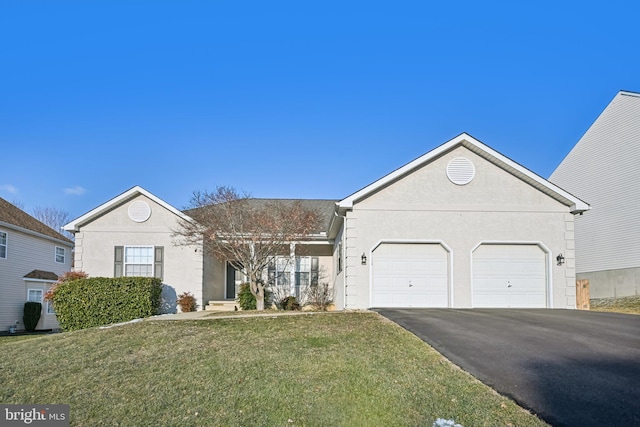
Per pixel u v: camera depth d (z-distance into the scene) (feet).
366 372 23.62
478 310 46.09
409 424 18.25
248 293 60.64
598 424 17.43
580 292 53.57
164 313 59.82
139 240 61.26
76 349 30.94
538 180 50.78
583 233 82.28
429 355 26.48
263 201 78.43
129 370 25.64
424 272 50.88
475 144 50.90
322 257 69.72
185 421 19.36
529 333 31.91
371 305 49.90
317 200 84.48
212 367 25.29
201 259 60.95
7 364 28.19
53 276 86.53
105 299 53.31
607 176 77.87
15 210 85.20
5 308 73.05
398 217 51.03
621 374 22.43
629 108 74.02
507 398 20.08
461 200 51.49
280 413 19.61
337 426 18.47
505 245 51.49
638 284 70.79
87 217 60.85
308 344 29.32
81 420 20.03
